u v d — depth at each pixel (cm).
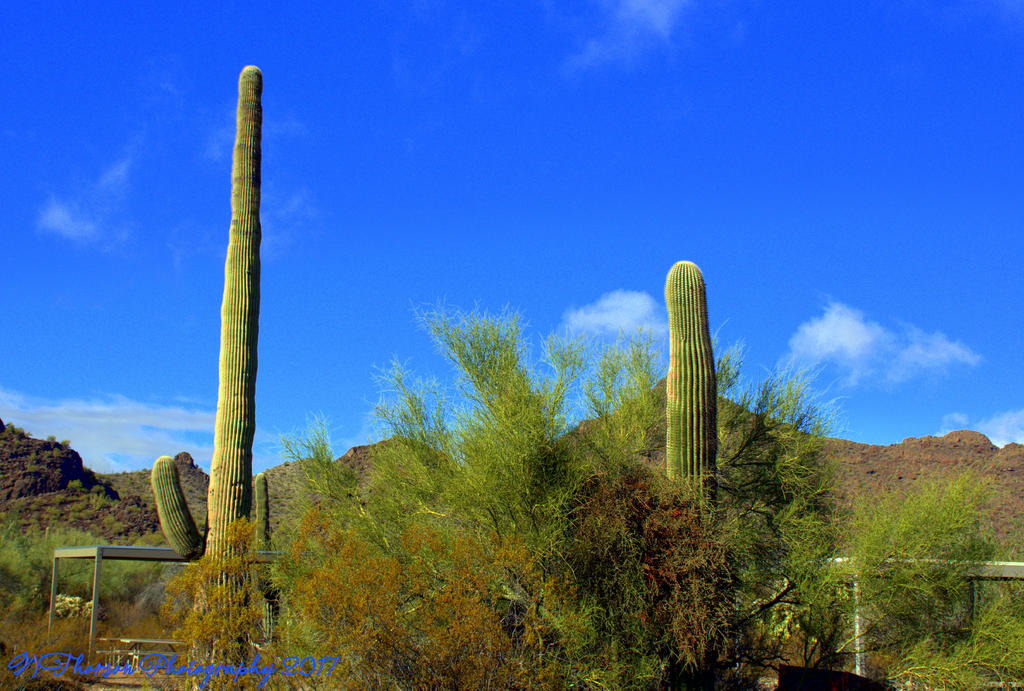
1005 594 1038
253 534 1023
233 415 1183
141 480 5788
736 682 1059
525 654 823
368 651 788
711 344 1049
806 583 986
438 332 1016
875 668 1080
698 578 898
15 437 5341
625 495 939
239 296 1229
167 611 984
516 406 938
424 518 1038
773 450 1180
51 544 2891
